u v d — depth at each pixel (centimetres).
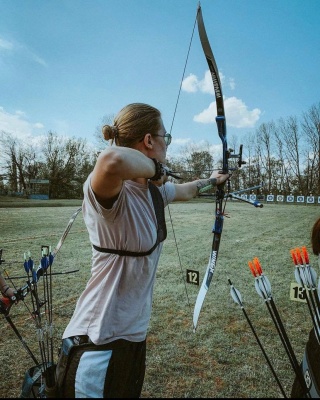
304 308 353
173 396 210
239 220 1280
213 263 183
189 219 1293
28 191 4031
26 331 294
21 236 795
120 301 108
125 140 112
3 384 219
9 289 170
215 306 361
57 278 450
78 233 852
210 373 236
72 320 114
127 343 108
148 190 112
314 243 123
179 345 276
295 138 3834
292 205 2748
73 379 104
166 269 513
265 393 213
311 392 110
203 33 170
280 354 262
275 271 502
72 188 4281
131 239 104
